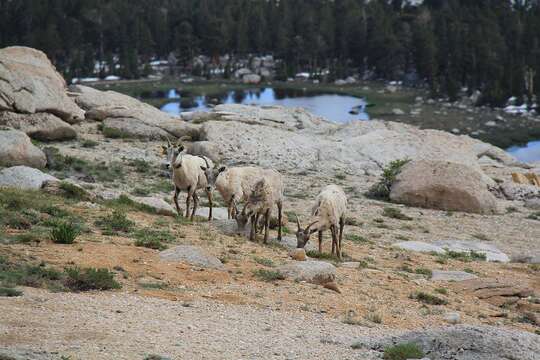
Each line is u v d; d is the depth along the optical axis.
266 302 40.75
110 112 122.50
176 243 51.69
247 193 62.06
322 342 33.41
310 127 144.50
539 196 110.25
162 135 118.62
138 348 29.23
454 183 97.62
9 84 107.75
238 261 49.09
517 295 52.44
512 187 111.75
